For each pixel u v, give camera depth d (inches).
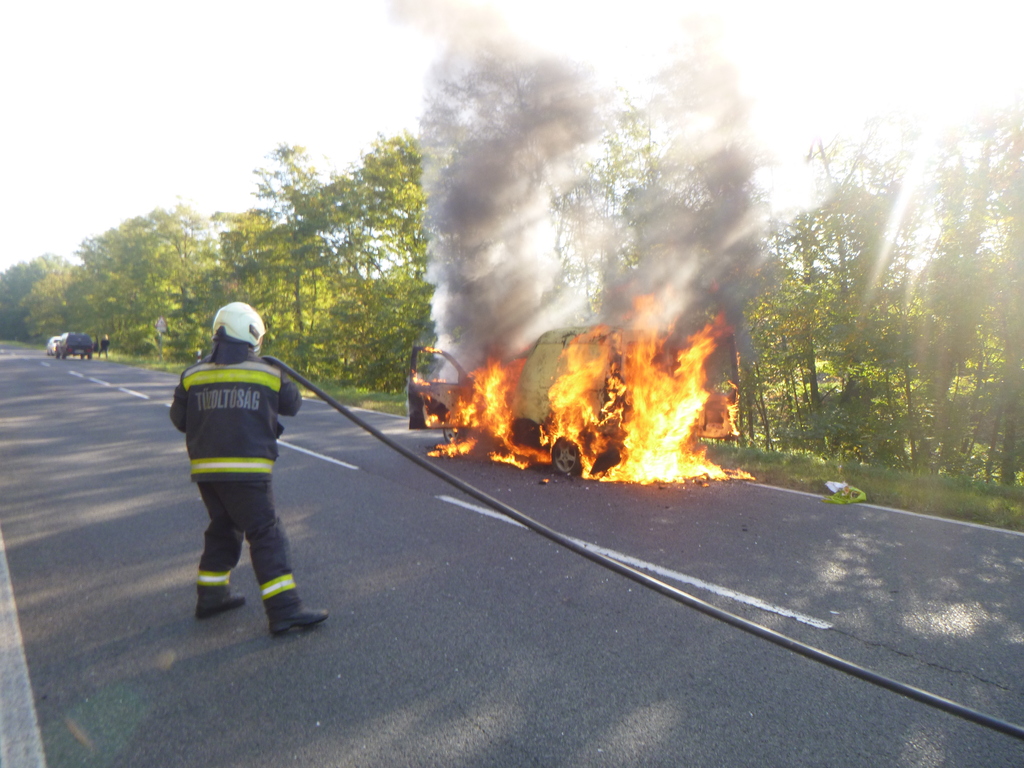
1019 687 131.0
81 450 393.4
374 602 169.8
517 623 157.4
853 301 559.5
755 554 211.0
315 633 151.3
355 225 1202.6
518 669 135.0
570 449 333.4
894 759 106.7
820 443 602.5
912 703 124.0
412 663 137.4
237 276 1341.0
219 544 159.0
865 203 552.4
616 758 106.0
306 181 1231.5
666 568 196.5
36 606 166.9
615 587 180.9
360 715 118.0
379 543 218.2
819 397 661.9
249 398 150.3
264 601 149.3
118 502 271.0
